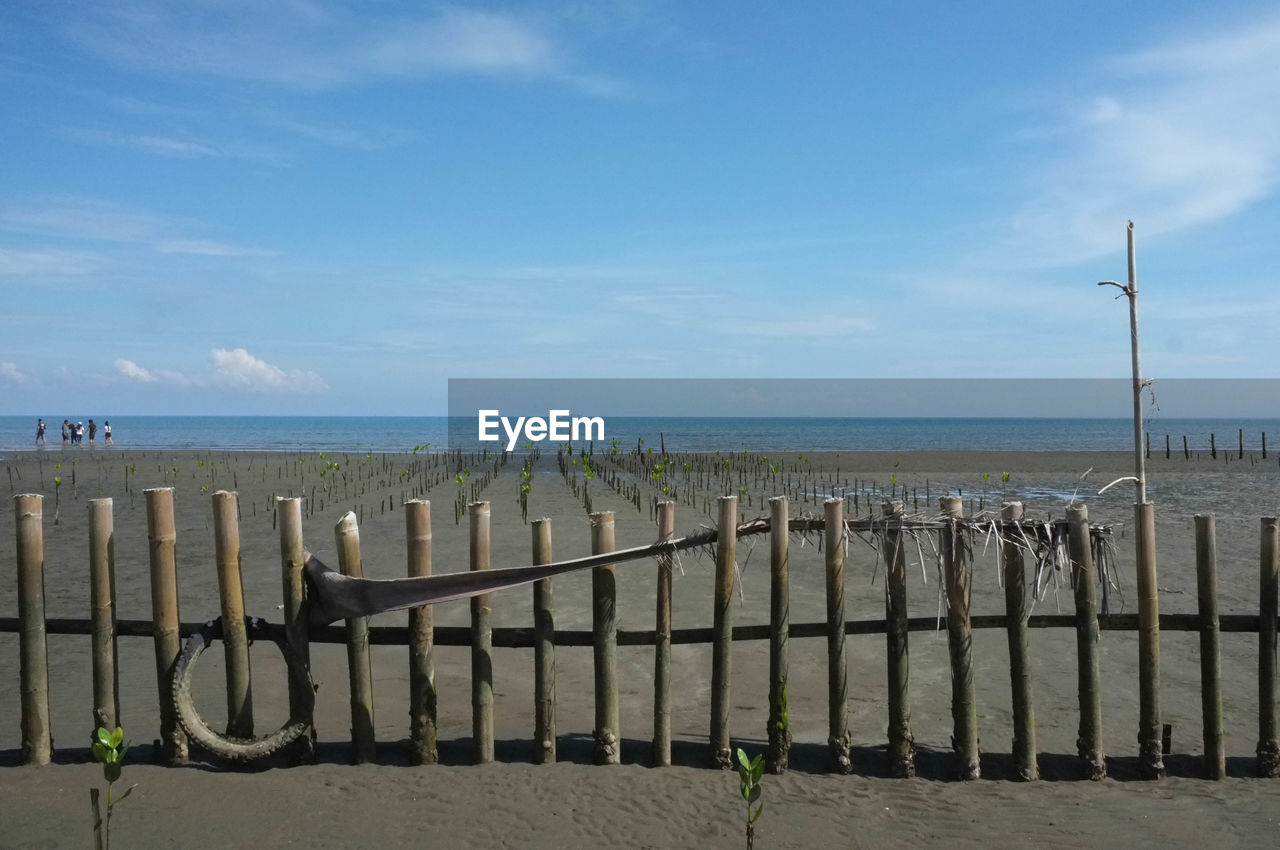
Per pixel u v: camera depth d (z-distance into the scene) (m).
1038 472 45.31
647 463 49.94
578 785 7.09
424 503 7.30
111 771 5.33
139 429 151.75
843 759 7.42
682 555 17.19
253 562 17.44
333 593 7.27
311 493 32.25
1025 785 7.24
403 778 7.16
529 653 11.16
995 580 14.80
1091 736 7.31
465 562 17.84
